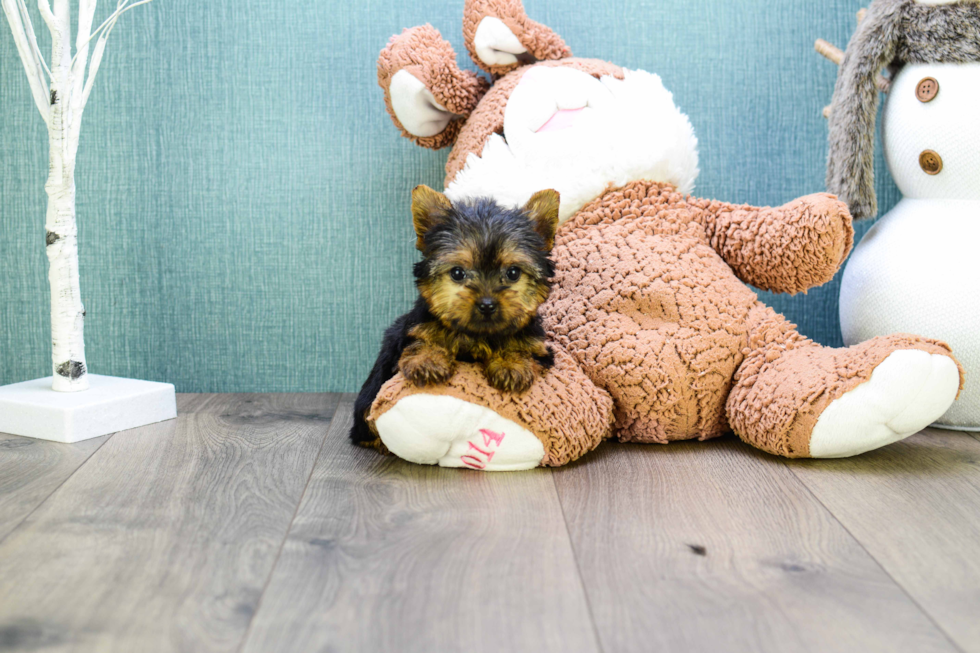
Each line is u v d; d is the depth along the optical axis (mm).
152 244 2172
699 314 1680
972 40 1691
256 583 1055
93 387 1904
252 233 2182
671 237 1782
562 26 2127
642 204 1815
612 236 1772
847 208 1685
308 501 1369
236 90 2139
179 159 2150
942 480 1491
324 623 952
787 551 1166
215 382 2219
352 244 2195
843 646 909
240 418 1946
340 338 2223
